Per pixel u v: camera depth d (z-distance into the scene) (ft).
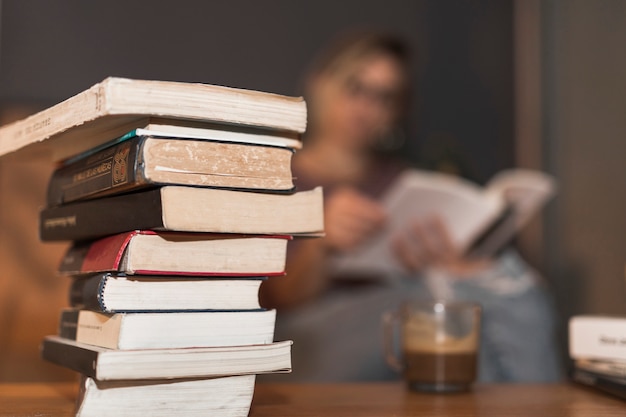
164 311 2.03
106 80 1.89
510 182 6.18
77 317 2.31
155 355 1.95
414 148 6.43
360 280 6.23
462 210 6.14
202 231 1.99
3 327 5.68
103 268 2.07
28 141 2.29
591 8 6.25
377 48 6.40
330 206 6.25
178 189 1.95
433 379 2.89
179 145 1.96
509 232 6.24
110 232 2.14
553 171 6.55
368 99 6.37
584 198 6.30
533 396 2.81
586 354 2.84
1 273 5.73
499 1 6.57
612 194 6.00
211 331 2.07
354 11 6.41
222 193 2.02
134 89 1.90
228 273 2.09
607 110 6.07
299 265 6.21
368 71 6.37
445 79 6.50
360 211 6.26
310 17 6.34
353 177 6.31
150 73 6.10
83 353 2.02
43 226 2.60
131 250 1.97
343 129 6.32
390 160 6.37
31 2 5.94
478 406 2.53
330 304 6.20
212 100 1.99
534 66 6.59
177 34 6.15
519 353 6.21
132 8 6.09
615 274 5.94
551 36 6.57
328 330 6.19
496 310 6.23
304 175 6.27
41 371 5.69
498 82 6.56
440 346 2.90
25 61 5.91
